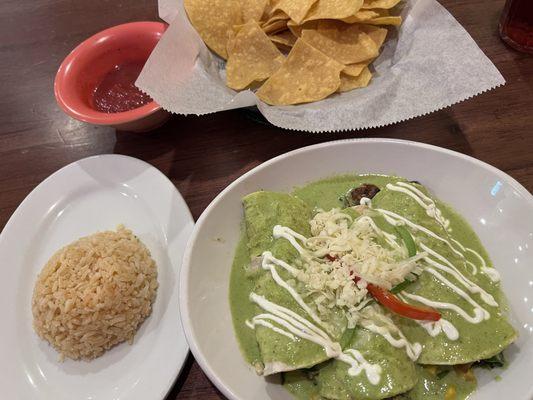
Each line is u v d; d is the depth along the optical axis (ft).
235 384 1.02
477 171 1.25
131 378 1.16
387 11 1.64
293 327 1.04
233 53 1.59
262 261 1.16
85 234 1.44
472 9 1.74
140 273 1.27
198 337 1.06
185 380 1.16
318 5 1.59
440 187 1.30
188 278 1.13
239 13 1.64
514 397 0.97
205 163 1.51
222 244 1.25
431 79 1.45
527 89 1.53
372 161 1.34
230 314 1.17
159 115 1.47
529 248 1.14
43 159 1.61
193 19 1.59
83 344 1.19
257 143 1.53
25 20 1.96
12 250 1.41
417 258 1.08
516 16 1.56
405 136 1.48
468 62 1.43
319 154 1.32
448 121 1.50
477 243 1.22
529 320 1.08
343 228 1.17
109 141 1.61
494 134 1.46
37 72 1.81
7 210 1.52
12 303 1.32
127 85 1.58
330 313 1.07
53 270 1.28
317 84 1.49
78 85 1.49
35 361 1.23
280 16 1.64
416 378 1.01
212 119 1.60
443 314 1.05
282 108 1.48
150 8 1.90
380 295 1.03
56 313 1.20
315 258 1.13
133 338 1.24
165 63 1.47
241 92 1.40
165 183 1.44
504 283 1.15
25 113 1.71
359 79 1.53
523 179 1.36
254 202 1.25
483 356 1.00
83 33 1.88
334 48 1.56
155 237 1.39
